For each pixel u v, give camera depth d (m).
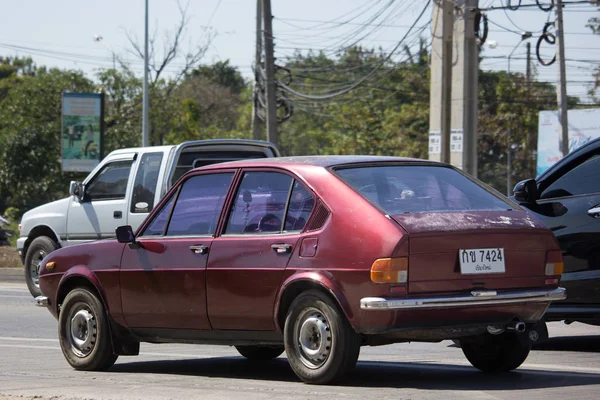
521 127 175.12
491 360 19.73
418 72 184.00
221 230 19.53
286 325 18.08
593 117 117.69
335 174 18.25
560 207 24.06
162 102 141.12
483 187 19.17
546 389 17.44
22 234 40.69
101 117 102.69
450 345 25.88
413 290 16.83
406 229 16.84
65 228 38.56
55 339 28.33
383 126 179.62
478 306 17.31
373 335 17.50
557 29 89.50
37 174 127.88
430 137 63.72
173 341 20.56
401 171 18.77
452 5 62.81
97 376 20.64
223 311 19.17
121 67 138.75
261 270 18.44
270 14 81.62
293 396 16.75
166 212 20.73
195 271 19.56
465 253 17.20
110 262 21.28
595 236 23.31
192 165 35.38
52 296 22.66
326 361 17.52
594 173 23.92
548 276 18.20
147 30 98.25
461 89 61.94
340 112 189.12
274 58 82.38
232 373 20.94
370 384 18.23
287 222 18.48
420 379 18.97
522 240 17.84
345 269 17.12
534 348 24.75
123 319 21.08
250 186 19.44
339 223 17.47
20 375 20.84
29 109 130.12
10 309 36.75
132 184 36.06
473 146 62.41
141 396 17.27
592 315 23.56
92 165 102.94
